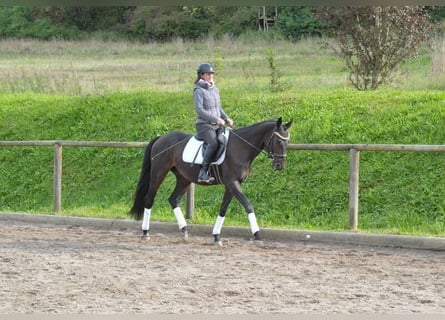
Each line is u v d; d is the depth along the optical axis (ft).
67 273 35.09
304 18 139.85
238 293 31.35
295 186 50.55
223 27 150.00
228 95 66.03
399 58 69.46
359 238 42.80
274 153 42.14
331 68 97.55
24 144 54.60
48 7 163.12
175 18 152.56
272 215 48.62
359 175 49.65
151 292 31.45
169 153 44.68
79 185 58.18
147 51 134.62
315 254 40.09
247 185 52.08
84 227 49.98
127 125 63.67
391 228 44.57
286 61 108.68
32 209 56.59
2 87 84.84
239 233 45.83
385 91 62.03
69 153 61.57
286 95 63.46
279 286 32.58
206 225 46.88
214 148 42.75
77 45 145.48
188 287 32.35
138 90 75.20
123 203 54.24
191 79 78.33
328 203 48.42
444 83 69.31
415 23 69.00
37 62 121.60
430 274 35.12
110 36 156.46
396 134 53.16
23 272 35.24
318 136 55.16
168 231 47.70
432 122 53.31
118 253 40.16
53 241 43.83
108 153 60.23
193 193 49.01
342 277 34.40
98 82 87.61
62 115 67.72
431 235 42.19
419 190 47.14
